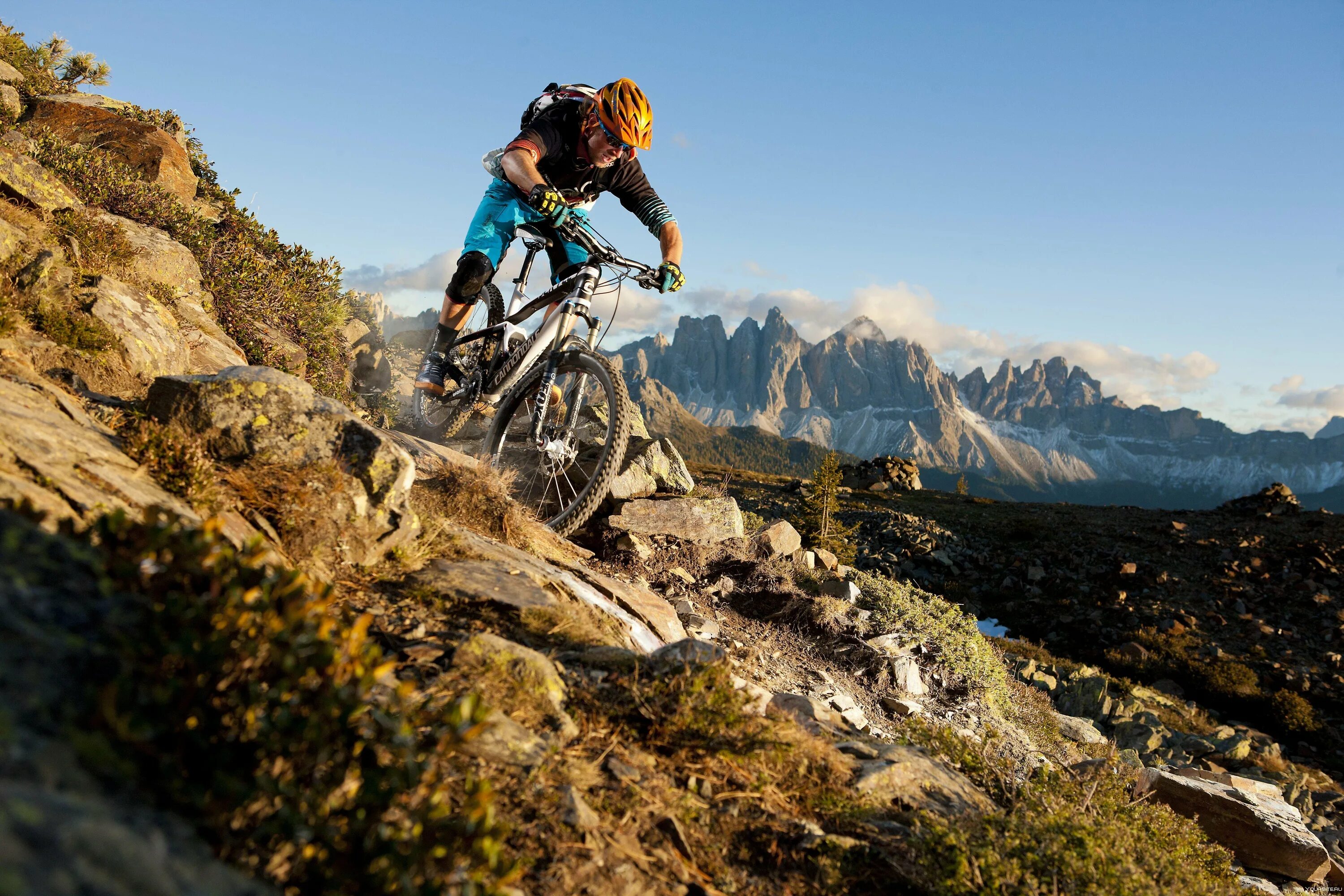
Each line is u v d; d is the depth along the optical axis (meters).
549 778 2.23
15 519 1.57
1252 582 41.53
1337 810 18.59
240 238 8.46
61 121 8.52
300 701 1.52
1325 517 50.47
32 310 3.96
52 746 1.21
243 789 1.38
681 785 2.55
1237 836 6.30
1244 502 55.81
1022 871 2.56
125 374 4.21
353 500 3.15
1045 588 42.50
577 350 5.36
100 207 6.57
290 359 7.56
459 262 5.57
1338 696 31.41
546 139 4.94
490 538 4.43
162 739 1.41
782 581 7.13
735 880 2.24
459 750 2.14
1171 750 18.39
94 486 2.29
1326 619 37.28
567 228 4.94
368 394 9.38
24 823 1.01
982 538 49.22
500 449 5.80
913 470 73.00
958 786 3.29
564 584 3.93
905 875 2.46
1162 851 3.44
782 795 2.72
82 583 1.53
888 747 3.45
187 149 10.62
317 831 1.42
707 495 7.62
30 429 2.39
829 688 5.79
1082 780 4.25
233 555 1.69
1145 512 56.56
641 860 2.12
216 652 1.45
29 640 1.33
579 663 2.99
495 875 1.46
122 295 4.72
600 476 5.19
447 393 6.38
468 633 2.90
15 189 5.14
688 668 2.87
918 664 7.32
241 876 1.27
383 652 2.59
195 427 3.08
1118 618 38.28
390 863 1.41
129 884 1.06
